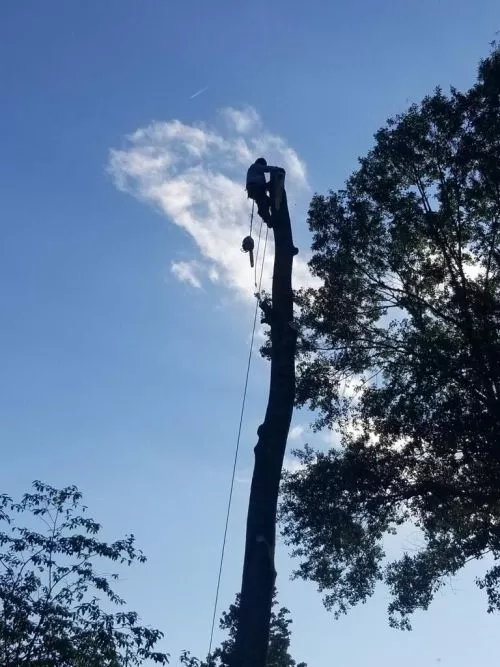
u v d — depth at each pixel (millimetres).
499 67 21781
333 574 24219
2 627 14945
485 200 22484
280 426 9977
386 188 22797
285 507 23656
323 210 23688
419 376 21484
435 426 21344
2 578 15625
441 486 22172
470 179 22141
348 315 23812
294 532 23812
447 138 22203
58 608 15414
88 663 15023
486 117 21781
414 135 22422
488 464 21422
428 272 22672
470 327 21578
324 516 23172
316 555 24391
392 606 23719
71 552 16047
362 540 24188
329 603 24438
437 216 22453
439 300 22703
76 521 16578
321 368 23938
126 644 15352
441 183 22500
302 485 23406
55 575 15922
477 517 22625
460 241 22828
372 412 22688
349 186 23625
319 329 23750
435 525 23297
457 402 21109
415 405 21594
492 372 20922
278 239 11508
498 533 22281
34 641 15062
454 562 23422
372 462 22641
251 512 9484
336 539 23547
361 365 23609
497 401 21016
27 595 15500
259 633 8789
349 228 23344
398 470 22500
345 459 23203
